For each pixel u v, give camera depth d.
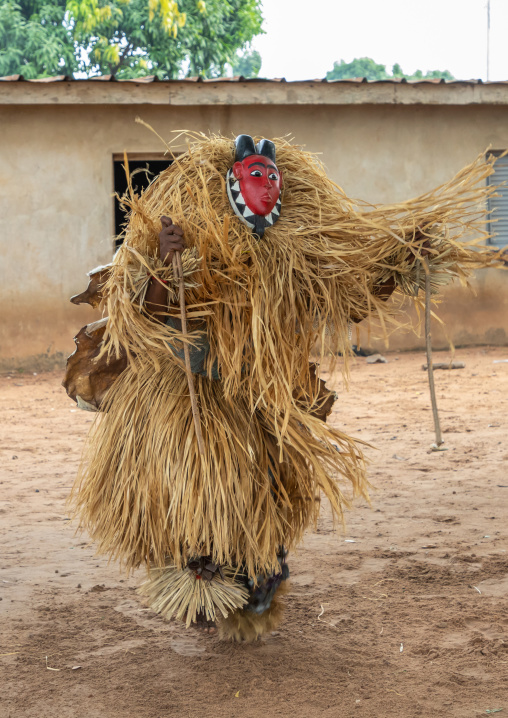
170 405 3.29
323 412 3.84
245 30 29.48
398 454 7.41
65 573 4.55
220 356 3.31
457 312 14.80
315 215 3.59
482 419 8.90
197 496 3.17
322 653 3.52
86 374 3.55
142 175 17.61
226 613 3.27
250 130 13.73
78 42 27.38
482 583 4.32
